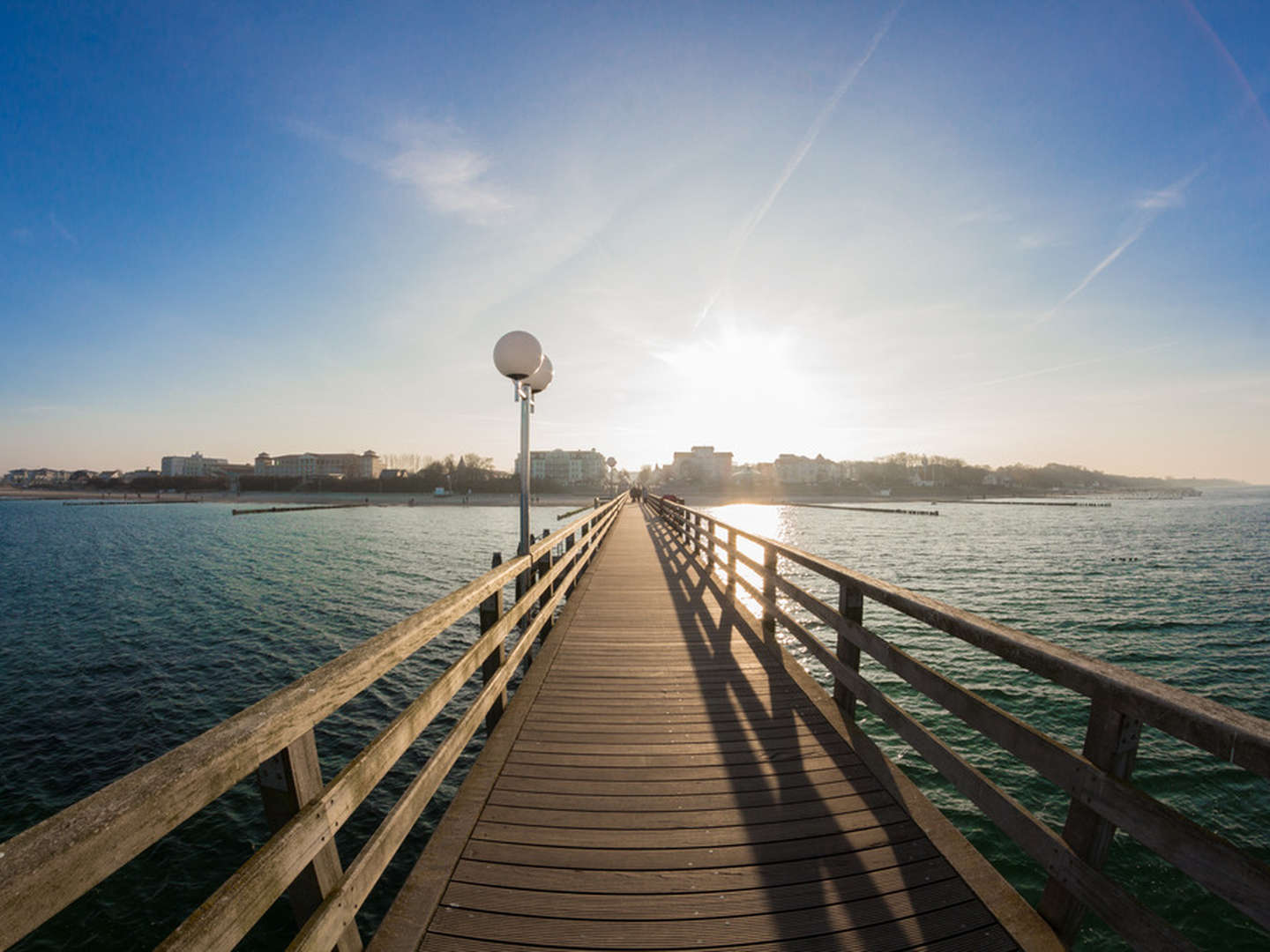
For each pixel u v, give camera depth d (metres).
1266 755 1.11
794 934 1.97
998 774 7.80
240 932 1.11
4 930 0.74
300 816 1.40
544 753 3.23
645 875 2.25
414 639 2.08
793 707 3.87
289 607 18.67
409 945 1.88
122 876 6.25
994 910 2.02
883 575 24.50
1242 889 1.21
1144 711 1.42
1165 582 22.66
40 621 17.05
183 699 11.03
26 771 8.42
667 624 6.09
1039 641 1.90
